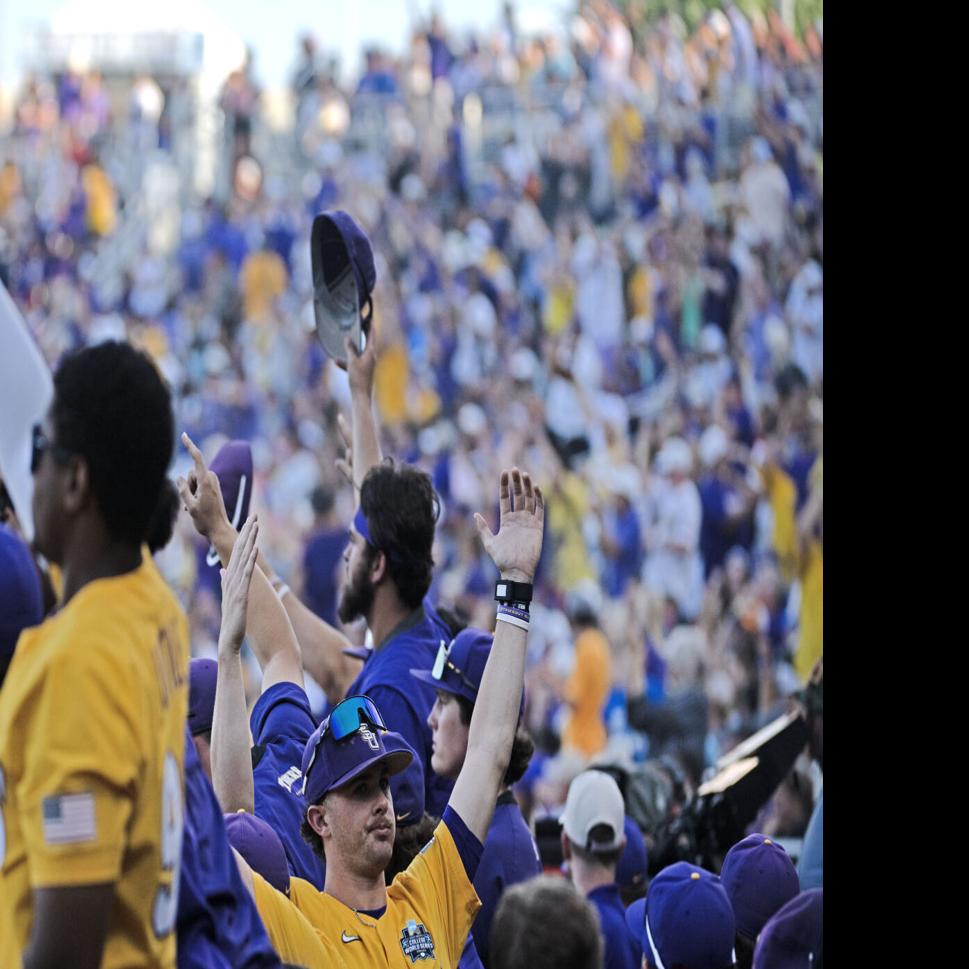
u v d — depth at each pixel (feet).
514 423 182.29
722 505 158.71
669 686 145.69
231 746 37.04
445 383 193.06
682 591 156.97
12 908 23.30
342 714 36.32
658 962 39.50
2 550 26.43
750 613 151.02
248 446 46.37
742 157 190.60
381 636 46.65
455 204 219.00
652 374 182.60
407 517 45.75
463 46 230.68
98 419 24.23
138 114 251.80
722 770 59.88
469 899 36.45
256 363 211.61
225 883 27.25
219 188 240.73
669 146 201.16
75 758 22.57
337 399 197.36
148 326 226.99
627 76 207.92
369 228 213.66
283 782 41.65
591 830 46.88
